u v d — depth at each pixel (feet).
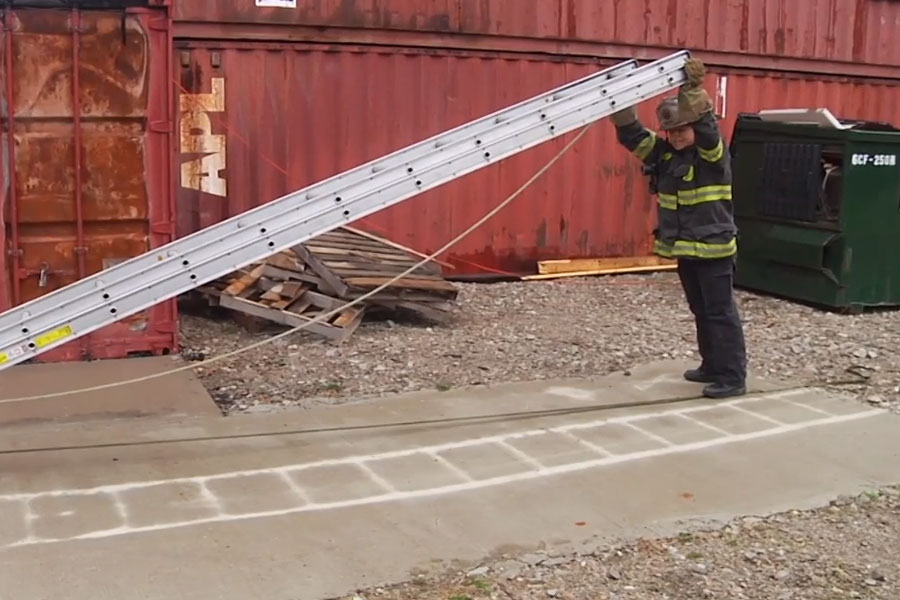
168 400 19.92
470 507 14.96
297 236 16.70
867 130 30.76
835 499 15.65
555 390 21.16
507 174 33.83
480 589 12.50
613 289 33.22
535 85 33.76
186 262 16.17
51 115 21.88
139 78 22.33
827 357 24.38
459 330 26.30
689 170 19.98
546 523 14.47
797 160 30.07
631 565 13.32
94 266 22.67
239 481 15.76
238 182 30.17
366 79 31.32
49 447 17.12
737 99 37.52
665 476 16.42
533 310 29.40
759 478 16.46
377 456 17.04
